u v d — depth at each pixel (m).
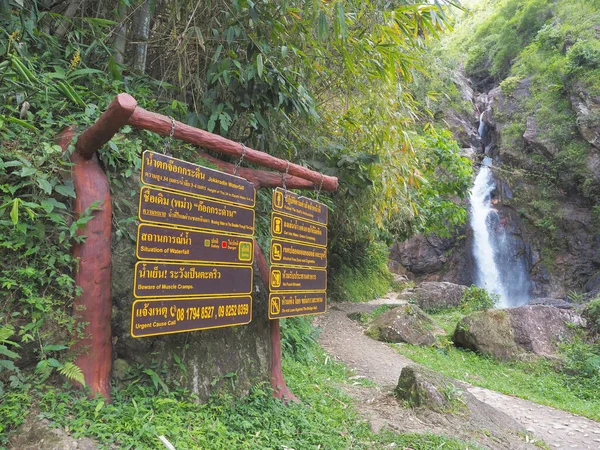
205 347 3.67
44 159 2.98
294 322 7.10
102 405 2.68
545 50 24.88
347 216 7.89
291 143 5.23
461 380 7.65
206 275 3.14
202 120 4.17
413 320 10.01
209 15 4.29
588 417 6.28
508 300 22.03
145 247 2.72
